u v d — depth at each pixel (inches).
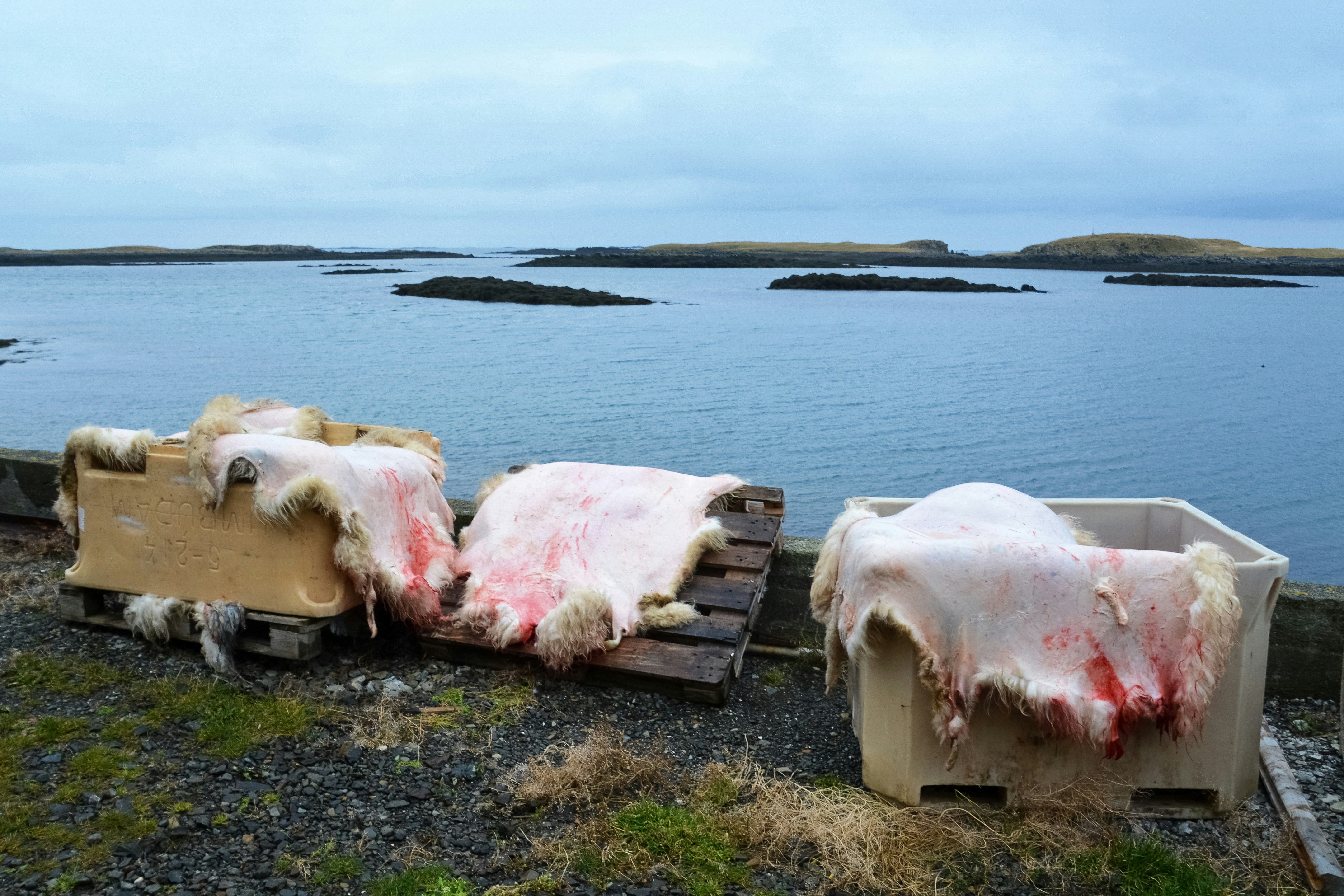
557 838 139.6
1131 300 3376.0
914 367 1331.2
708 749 171.5
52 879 124.1
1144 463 754.2
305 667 190.4
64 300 2822.3
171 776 150.7
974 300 3171.8
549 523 222.5
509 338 1656.0
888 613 139.3
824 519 582.2
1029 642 140.2
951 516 157.8
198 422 188.2
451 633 198.4
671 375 1206.9
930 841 138.9
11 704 173.0
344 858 132.0
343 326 1894.7
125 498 197.6
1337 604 189.5
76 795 143.5
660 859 135.4
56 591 231.5
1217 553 137.9
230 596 191.0
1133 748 143.2
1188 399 1092.5
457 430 832.9
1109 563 140.3
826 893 129.2
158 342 1561.3
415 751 162.6
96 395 1000.2
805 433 839.1
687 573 210.1
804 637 216.4
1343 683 166.4
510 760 162.4
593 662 189.8
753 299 3026.6
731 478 232.8
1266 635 142.8
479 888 127.7
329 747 162.4
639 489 228.4
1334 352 1642.5
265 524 185.8
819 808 146.4
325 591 187.6
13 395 991.6
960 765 145.0
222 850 132.6
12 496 280.2
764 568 211.8
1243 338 1915.6
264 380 1119.6
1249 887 130.6
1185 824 144.4
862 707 151.9
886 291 3698.3
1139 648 139.2
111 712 170.7
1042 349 1625.2
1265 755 161.3
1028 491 666.2
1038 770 144.4
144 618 193.9
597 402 985.5
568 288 2906.0
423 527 214.5
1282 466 749.9
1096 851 136.1
